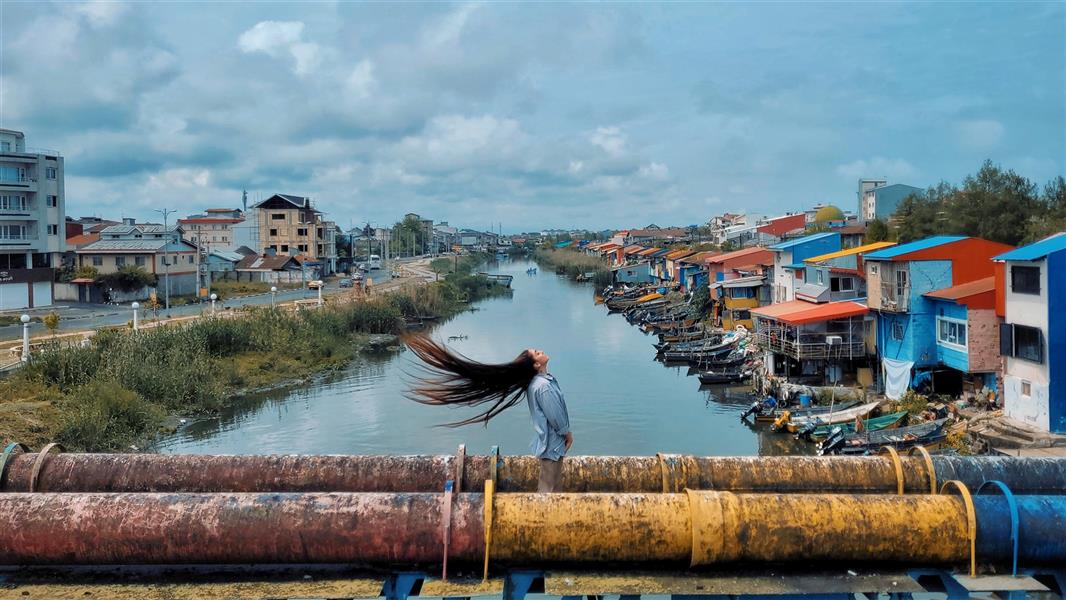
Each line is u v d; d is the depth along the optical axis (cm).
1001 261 2384
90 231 9138
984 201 4334
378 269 11850
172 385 3303
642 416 3188
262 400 3591
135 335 3625
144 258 6594
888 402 2847
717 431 2927
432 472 757
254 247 10338
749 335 4591
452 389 710
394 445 2802
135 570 650
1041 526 639
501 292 9544
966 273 2944
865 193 9262
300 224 10031
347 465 761
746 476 747
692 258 7438
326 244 10644
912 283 2947
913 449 792
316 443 2844
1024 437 2216
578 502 636
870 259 3138
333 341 4862
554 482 702
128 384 3145
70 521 622
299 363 4297
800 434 2748
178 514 626
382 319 5859
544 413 696
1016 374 2356
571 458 771
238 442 2861
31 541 621
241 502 634
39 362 3084
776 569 653
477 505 637
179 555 629
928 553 641
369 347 5309
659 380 4022
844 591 624
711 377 3838
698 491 653
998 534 639
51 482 738
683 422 3077
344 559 634
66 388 2981
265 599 609
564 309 7712
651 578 633
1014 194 4328
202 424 3141
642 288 8144
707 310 6003
